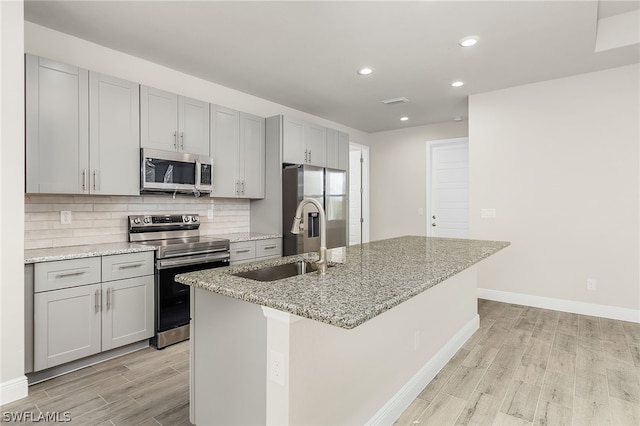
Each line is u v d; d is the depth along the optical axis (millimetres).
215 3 2322
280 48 2990
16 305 2098
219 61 3270
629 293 3488
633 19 2924
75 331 2453
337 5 2338
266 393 1385
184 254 3041
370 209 6344
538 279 3967
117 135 2842
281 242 4070
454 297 2842
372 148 6336
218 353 1611
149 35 2777
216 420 1637
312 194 4141
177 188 3211
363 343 1727
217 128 3619
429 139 5703
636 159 3418
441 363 2541
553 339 3064
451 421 1930
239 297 1344
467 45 2920
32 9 2396
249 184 3980
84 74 2648
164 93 3160
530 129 3939
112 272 2637
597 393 2193
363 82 3805
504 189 4113
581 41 2877
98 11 2424
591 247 3660
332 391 1527
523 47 2979
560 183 3799
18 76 2078
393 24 2586
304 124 4367
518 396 2172
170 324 2961
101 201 3051
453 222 5531
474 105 4258
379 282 1518
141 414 1992
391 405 1933
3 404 2057
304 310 1135
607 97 3531
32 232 2660
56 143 2498
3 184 2035
